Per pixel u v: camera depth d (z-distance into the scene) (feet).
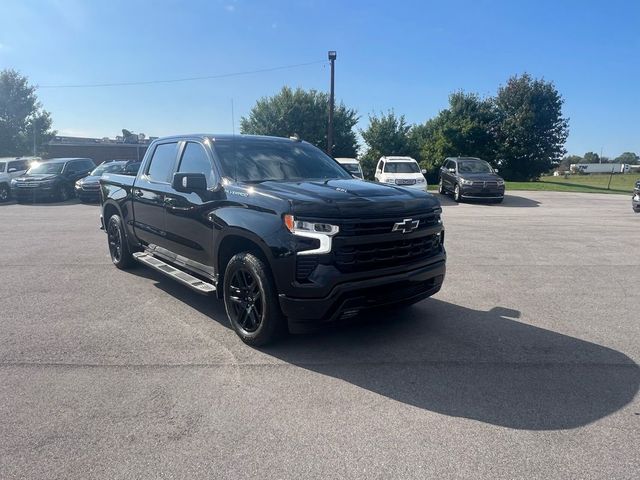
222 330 16.21
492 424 10.54
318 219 13.07
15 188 64.95
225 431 10.22
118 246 24.77
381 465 9.08
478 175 67.15
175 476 8.74
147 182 21.11
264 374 12.94
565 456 9.39
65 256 28.43
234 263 14.92
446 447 9.67
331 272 13.03
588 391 12.08
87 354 14.17
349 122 145.18
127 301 19.45
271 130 139.64
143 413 10.91
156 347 14.74
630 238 35.83
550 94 138.00
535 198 75.36
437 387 12.27
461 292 21.09
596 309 18.79
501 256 29.01
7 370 13.09
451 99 144.56
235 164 16.99
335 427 10.40
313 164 18.80
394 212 14.01
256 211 14.34
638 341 15.46
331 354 14.30
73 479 8.65
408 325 16.81
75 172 71.61
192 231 17.30
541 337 15.76
